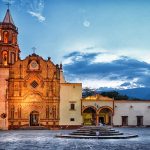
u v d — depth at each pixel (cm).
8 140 4831
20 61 8931
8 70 8881
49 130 8156
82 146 3853
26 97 8825
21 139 5028
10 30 9162
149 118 9375
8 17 9294
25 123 8769
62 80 9412
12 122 8744
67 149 3541
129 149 3541
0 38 9144
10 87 8850
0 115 8744
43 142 4450
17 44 9344
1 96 8806
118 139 4972
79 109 8988
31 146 3888
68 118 8900
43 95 8856
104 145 3978
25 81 8856
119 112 9300
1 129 8644
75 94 9012
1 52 9044
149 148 3650
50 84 8912
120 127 9188
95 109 9144
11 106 8794
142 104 9394
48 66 8962
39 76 8894
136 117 9350
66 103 8938
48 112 8838
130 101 9369
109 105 9244
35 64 8938
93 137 5131
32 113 8856
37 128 8612
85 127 5584
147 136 5628
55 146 3872
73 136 5275
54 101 8869
